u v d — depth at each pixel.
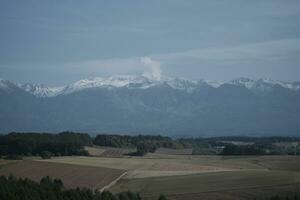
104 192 129.50
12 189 127.12
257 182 147.25
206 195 133.75
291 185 140.62
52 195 125.88
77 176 173.00
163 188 148.62
